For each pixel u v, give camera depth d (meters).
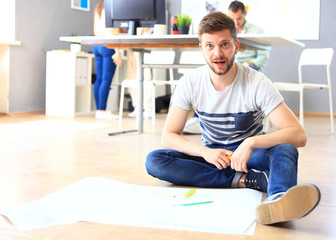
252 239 1.27
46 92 5.45
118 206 1.55
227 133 1.85
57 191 1.75
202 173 1.85
